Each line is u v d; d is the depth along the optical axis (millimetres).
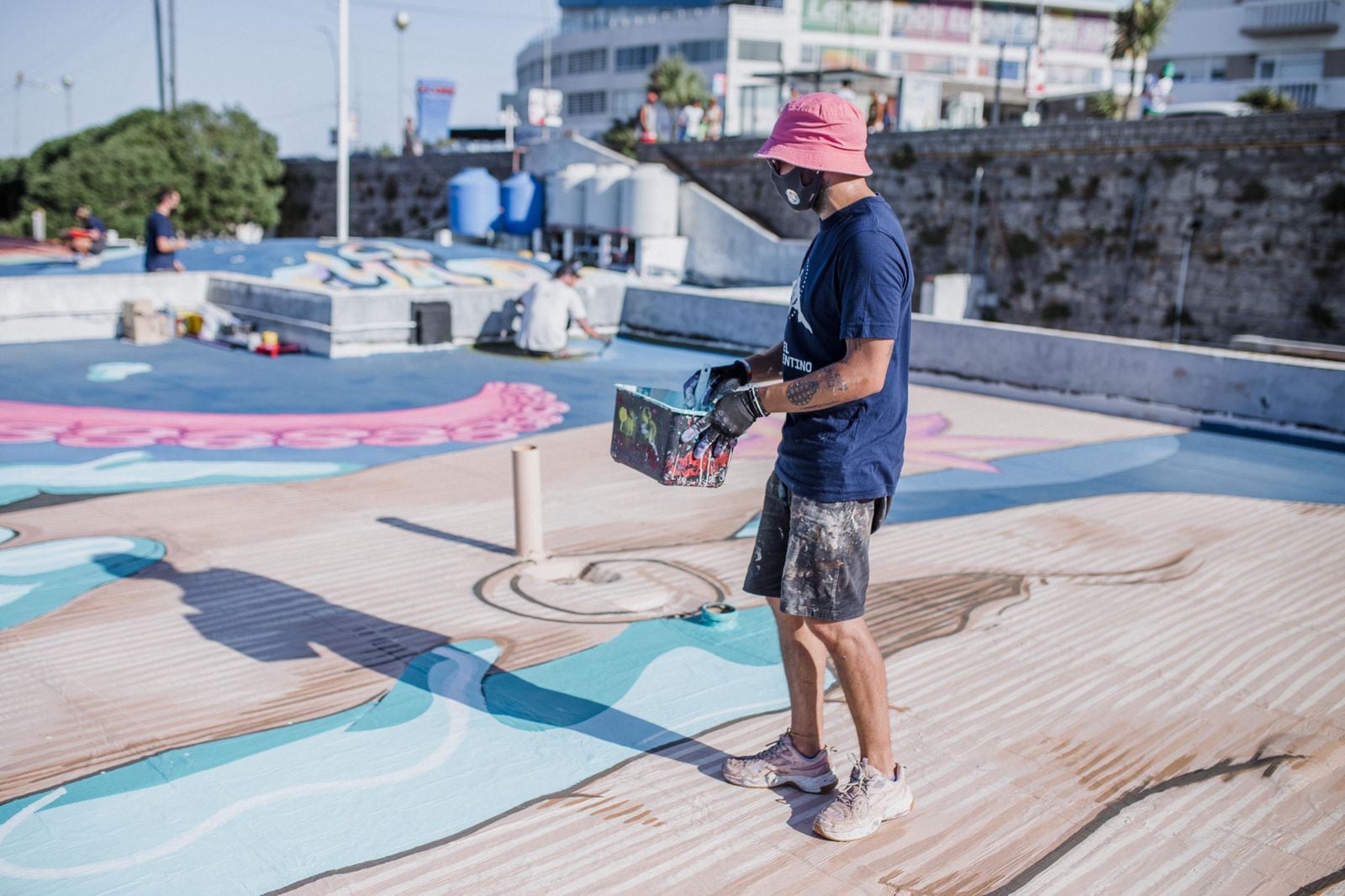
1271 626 4473
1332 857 2744
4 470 6598
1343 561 5422
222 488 6348
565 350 11953
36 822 2805
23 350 11180
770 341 12094
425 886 2537
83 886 2525
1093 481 7070
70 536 5328
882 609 4574
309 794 2973
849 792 2789
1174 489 6895
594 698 3631
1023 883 2592
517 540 5121
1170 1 27984
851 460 2529
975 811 2932
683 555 5238
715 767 3158
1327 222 15750
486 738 3326
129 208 35344
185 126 36188
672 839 2760
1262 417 8602
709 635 4223
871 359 2436
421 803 2936
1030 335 9961
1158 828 2869
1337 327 15875
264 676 3754
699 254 20281
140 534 5398
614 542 5434
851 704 2764
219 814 2863
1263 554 5508
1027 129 18766
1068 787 3084
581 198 20609
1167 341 17734
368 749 3242
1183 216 17219
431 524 5668
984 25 60656
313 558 5066
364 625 4246
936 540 5621
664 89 34750
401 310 11789
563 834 2781
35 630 4133
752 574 2814
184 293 12773
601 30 64062
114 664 3828
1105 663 4031
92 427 7824
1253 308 16703
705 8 61875
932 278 18875
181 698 3570
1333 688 3852
